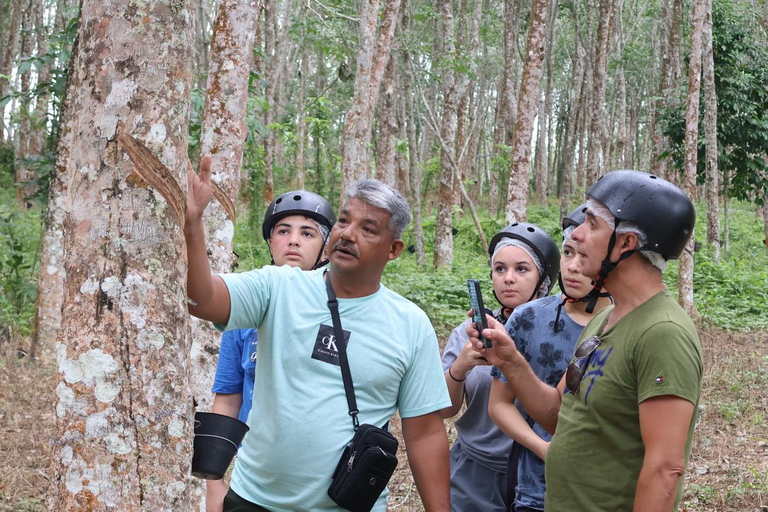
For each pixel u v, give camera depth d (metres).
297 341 2.41
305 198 3.20
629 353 2.12
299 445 2.34
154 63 1.92
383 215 2.42
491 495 3.19
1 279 10.61
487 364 2.93
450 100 16.48
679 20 21.08
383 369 2.41
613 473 2.14
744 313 13.13
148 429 1.85
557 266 3.40
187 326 1.99
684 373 2.02
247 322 2.44
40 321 8.32
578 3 28.50
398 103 21.77
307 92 31.03
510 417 2.85
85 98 1.93
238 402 3.09
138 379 1.86
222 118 4.17
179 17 1.97
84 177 1.91
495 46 29.88
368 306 2.47
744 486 5.40
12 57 20.66
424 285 12.67
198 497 3.59
